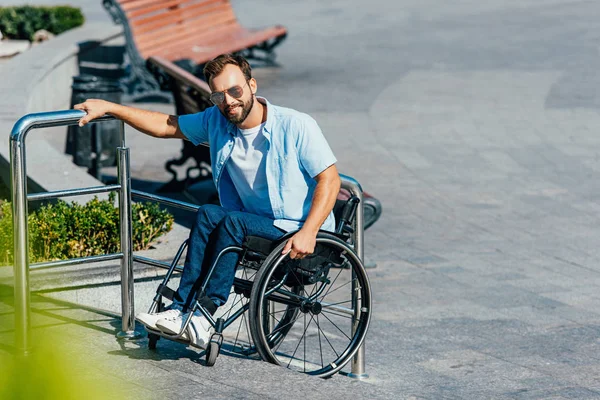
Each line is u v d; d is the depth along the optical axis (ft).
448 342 48.78
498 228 71.97
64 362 30.76
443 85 123.03
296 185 35.27
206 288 34.27
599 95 117.70
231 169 35.94
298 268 35.94
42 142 65.87
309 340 48.11
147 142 94.53
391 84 123.44
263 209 36.06
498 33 163.12
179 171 84.58
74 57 107.04
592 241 69.31
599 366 45.65
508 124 104.01
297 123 34.73
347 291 57.06
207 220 34.86
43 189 54.08
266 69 132.77
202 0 125.80
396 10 191.42
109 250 44.39
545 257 65.46
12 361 29.81
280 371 34.99
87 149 79.15
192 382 33.17
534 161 90.94
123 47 122.42
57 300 41.42
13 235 33.99
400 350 47.32
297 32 165.27
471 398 40.65
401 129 101.45
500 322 52.26
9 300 40.73
